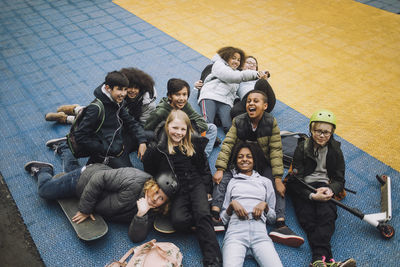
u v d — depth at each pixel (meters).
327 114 2.76
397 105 4.33
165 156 2.71
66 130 3.75
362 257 2.66
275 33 5.94
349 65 5.11
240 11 6.71
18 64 4.90
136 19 6.27
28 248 2.66
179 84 3.12
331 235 2.68
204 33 5.87
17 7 6.61
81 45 5.40
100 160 3.01
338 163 2.86
